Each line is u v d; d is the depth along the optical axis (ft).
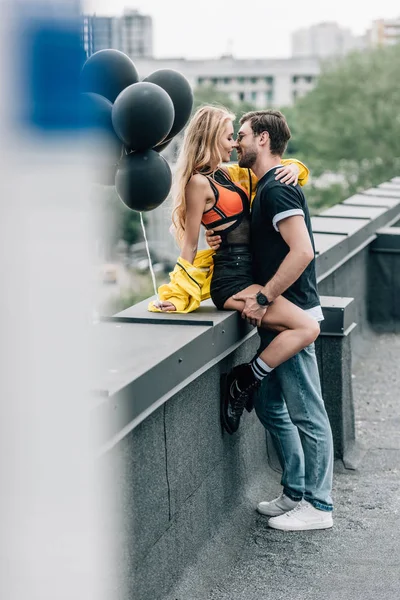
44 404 6.03
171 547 13.37
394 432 23.02
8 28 5.35
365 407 25.41
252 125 14.84
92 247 6.34
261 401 16.37
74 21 5.50
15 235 5.79
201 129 15.06
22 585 6.16
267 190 14.61
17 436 5.97
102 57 13.35
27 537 6.13
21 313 5.88
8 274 5.83
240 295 15.28
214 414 15.31
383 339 34.12
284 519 16.33
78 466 6.43
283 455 16.57
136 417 11.41
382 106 323.78
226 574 14.70
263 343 15.78
